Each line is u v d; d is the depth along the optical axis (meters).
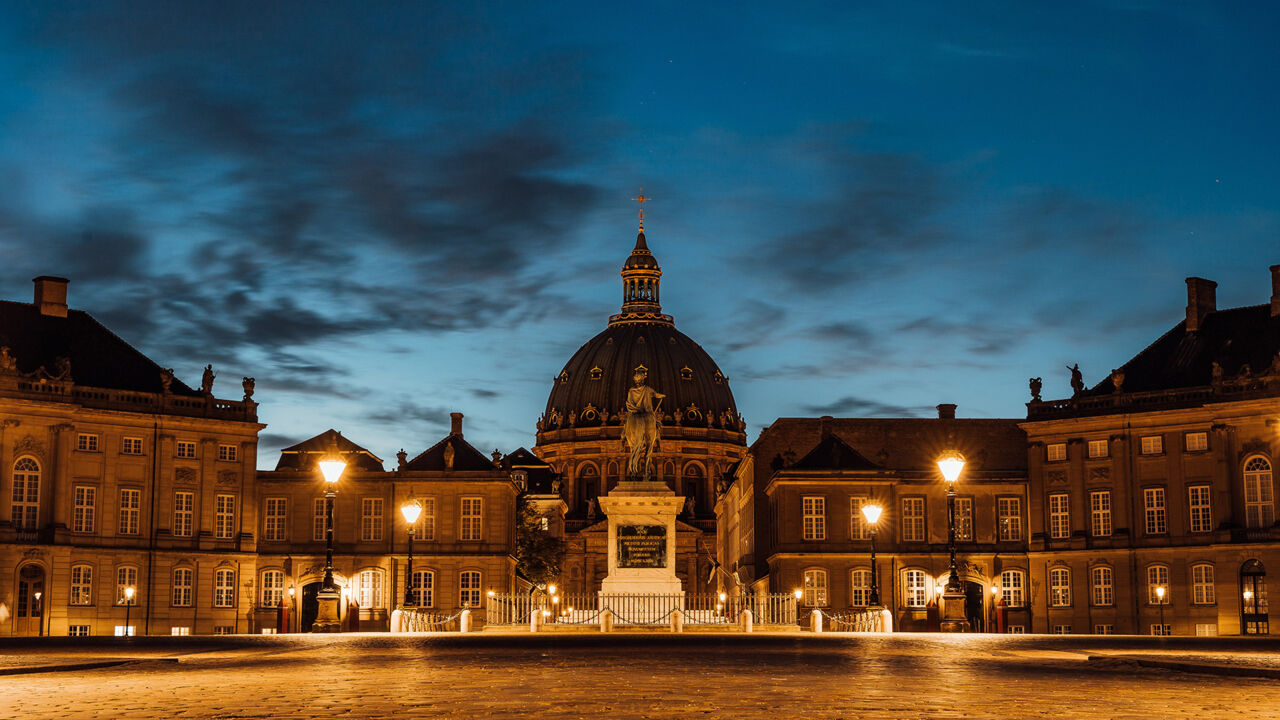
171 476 94.44
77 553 90.00
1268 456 87.31
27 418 89.06
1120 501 93.69
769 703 19.08
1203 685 22.33
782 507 101.50
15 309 94.00
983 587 100.50
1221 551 88.31
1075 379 98.31
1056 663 28.02
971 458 106.94
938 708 18.53
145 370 96.88
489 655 31.16
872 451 107.50
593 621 64.06
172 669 27.09
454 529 102.62
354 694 20.80
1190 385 93.69
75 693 21.47
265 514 101.94
